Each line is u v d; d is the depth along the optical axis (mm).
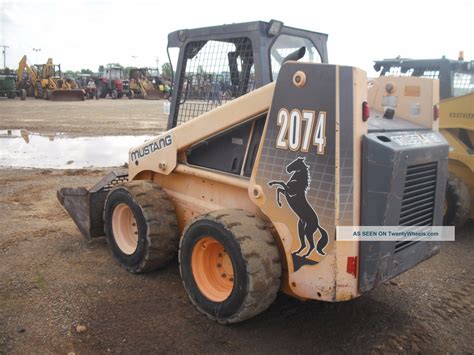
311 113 3125
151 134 16312
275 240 3473
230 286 3617
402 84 3953
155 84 42469
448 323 3836
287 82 3248
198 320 3695
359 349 3420
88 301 3965
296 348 3398
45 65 36406
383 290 4398
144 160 4746
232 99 4082
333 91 3018
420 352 3414
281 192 3318
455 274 4824
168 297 4070
